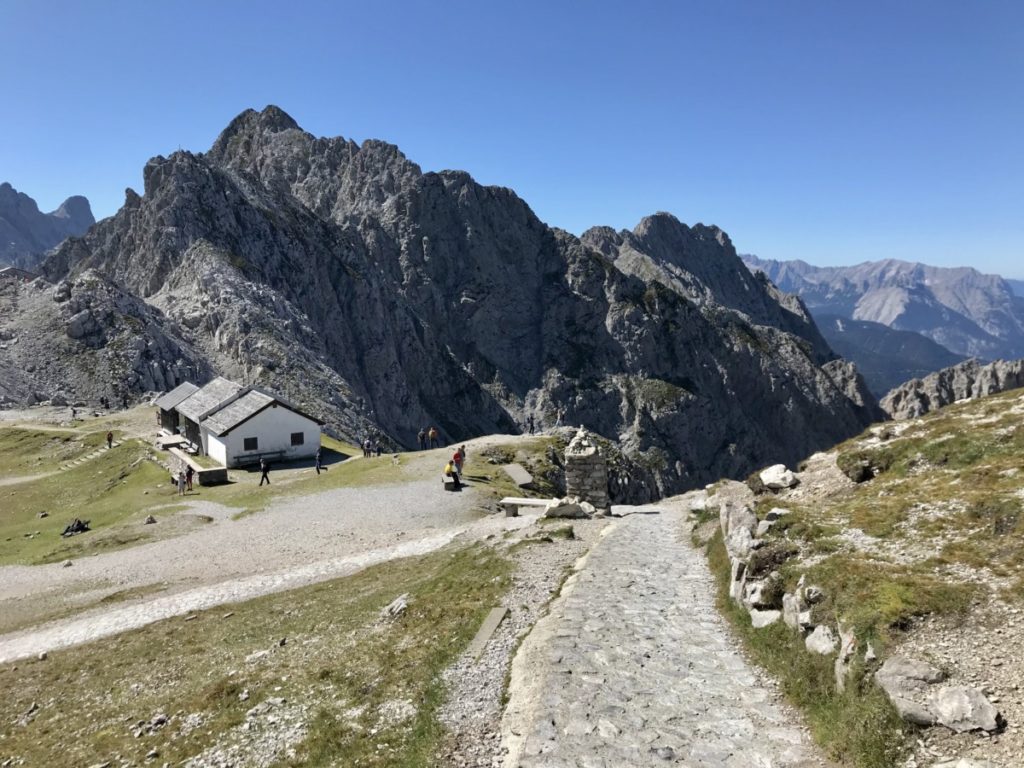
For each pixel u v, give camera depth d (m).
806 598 14.25
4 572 38.09
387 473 56.00
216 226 175.75
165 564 35.97
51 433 83.25
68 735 17.03
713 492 33.03
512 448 66.00
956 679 10.27
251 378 131.38
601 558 23.72
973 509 15.50
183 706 16.77
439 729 12.91
